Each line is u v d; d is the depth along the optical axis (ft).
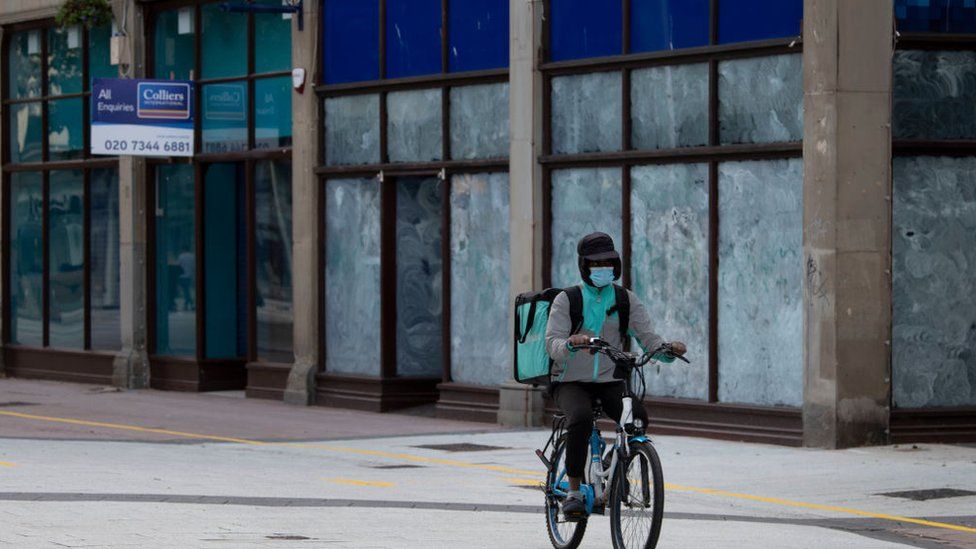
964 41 131.95
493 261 158.40
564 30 151.12
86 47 210.18
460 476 116.67
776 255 134.10
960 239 132.98
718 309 138.62
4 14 219.82
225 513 91.04
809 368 130.41
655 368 144.66
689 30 140.56
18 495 97.30
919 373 132.05
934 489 109.50
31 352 220.84
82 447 132.87
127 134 184.14
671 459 124.67
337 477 114.73
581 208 149.48
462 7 160.56
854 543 86.07
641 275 144.66
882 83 129.59
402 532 85.10
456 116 161.58
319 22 176.45
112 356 206.39
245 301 199.31
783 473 116.78
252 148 187.73
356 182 173.27
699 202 139.85
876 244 129.59
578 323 76.59
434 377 171.01
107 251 208.64
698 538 85.66
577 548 78.95
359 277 173.58
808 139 129.90
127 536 80.28
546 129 152.25
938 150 131.95
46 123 217.15
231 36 190.70
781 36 133.39
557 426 80.69
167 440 142.10
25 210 222.28
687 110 140.67
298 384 178.40
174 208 200.44
